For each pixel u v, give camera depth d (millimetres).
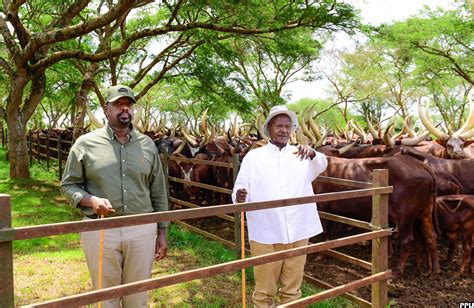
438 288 5027
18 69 10938
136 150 3020
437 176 6277
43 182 12062
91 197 2785
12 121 12211
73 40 14227
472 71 20500
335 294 3068
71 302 1858
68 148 16828
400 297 4773
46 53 11875
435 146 8820
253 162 3553
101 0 15297
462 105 28562
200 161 6863
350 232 7254
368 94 29094
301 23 9648
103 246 2855
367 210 5609
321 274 5438
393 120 11117
